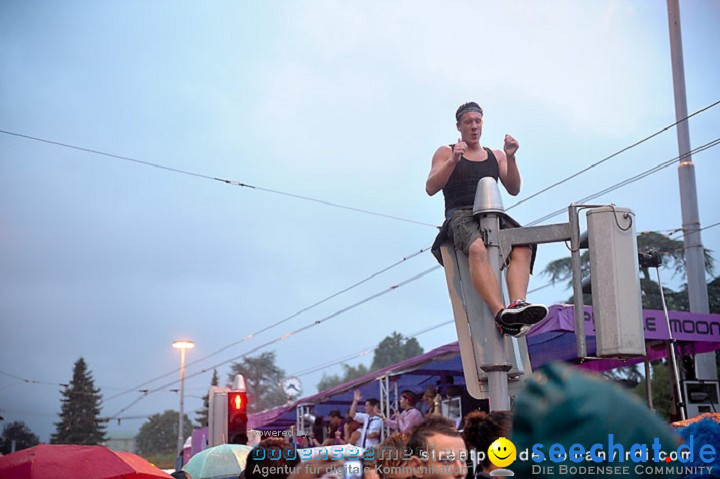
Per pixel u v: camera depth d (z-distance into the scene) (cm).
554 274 2866
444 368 1697
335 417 1455
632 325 593
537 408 117
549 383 119
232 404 1484
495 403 632
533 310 604
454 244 698
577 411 115
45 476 545
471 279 660
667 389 1728
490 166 730
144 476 582
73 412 7850
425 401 1252
